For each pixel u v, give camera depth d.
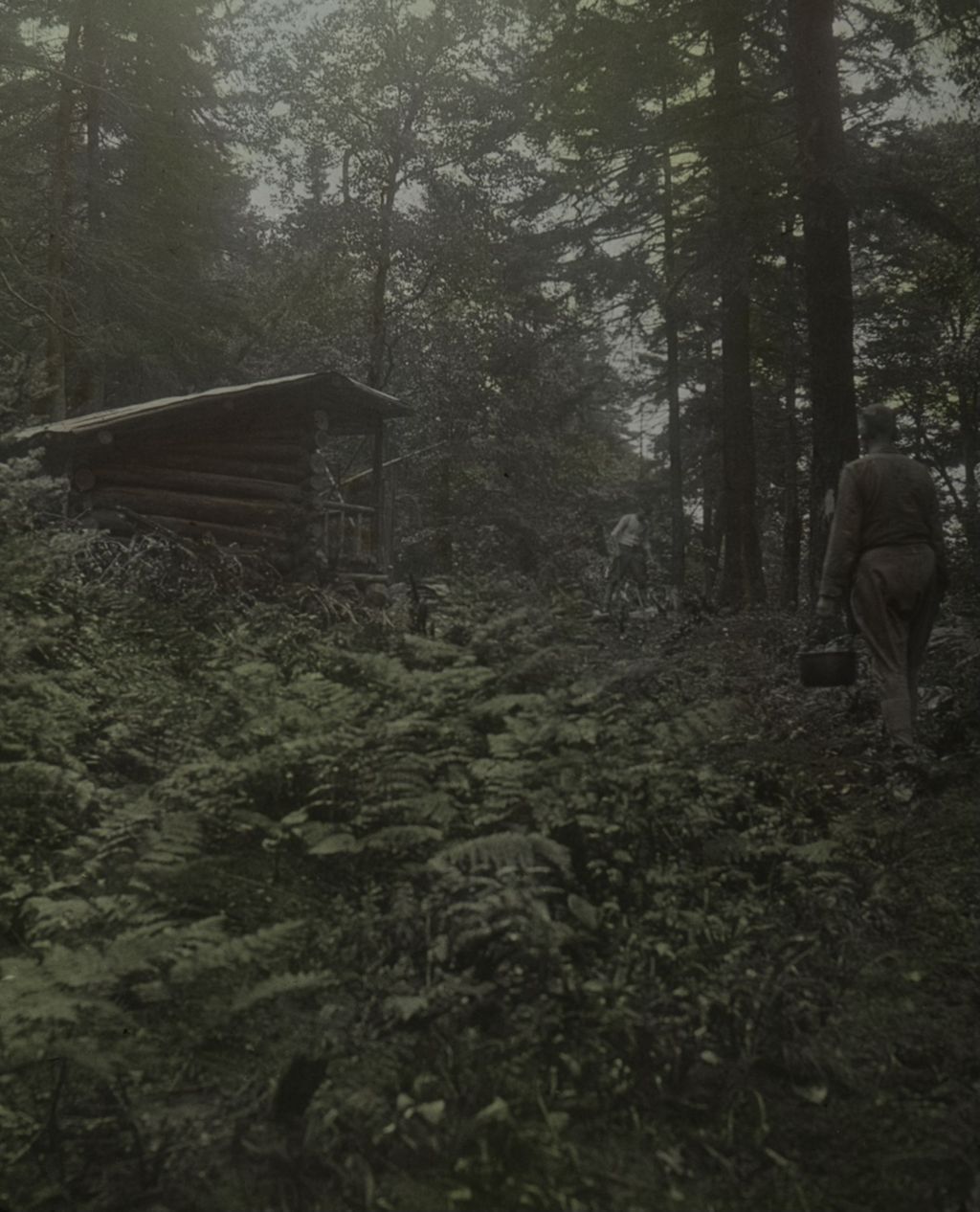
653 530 35.22
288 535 13.94
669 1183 2.66
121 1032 3.18
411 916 3.58
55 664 6.18
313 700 4.98
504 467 32.72
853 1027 3.37
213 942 3.30
